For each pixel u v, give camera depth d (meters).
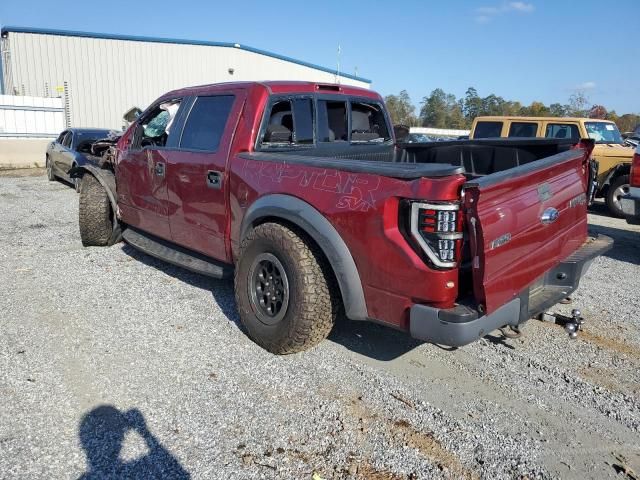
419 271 2.95
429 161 5.36
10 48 23.06
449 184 2.80
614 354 4.09
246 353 3.85
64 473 2.55
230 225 4.25
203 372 3.56
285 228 3.62
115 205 6.19
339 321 4.50
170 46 26.39
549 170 3.42
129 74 25.58
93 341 3.98
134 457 2.69
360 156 5.08
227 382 3.44
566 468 2.75
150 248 5.33
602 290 5.69
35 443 2.76
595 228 9.27
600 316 4.88
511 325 3.25
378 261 3.12
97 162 7.28
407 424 3.06
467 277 3.06
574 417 3.22
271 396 3.29
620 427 3.13
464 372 3.71
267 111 4.21
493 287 2.92
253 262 3.84
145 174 5.29
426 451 2.84
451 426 3.06
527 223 3.17
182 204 4.76
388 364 3.78
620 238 8.51
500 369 3.78
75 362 3.64
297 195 3.54
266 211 3.72
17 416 2.99
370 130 5.50
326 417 3.09
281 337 3.67
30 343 3.90
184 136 4.79
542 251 3.41
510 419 3.16
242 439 2.87
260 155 3.96
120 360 3.69
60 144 13.04
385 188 3.06
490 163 4.88
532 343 4.23
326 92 4.80
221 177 4.23
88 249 6.57
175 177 4.79
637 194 7.14
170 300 4.88
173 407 3.13
